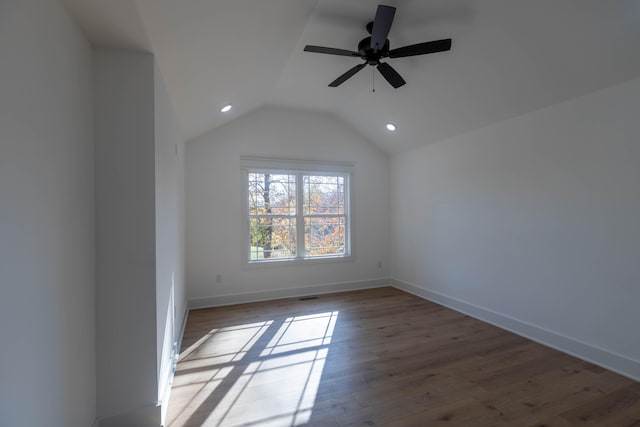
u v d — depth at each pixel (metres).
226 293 4.05
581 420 1.79
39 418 1.10
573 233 2.58
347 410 1.88
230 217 4.08
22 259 1.02
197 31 1.75
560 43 2.16
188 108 2.84
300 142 4.47
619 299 2.29
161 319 1.89
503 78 2.66
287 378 2.23
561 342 2.66
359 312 3.70
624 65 2.12
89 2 1.28
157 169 1.79
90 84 1.58
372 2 2.18
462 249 3.71
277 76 3.23
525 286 2.97
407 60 2.88
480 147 3.47
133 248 1.67
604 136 2.36
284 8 1.94
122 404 1.65
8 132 0.95
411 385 2.14
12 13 0.97
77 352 1.41
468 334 3.03
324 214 4.71
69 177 1.35
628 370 2.23
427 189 4.27
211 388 2.11
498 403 1.94
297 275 4.45
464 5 2.14
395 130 4.29
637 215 2.19
